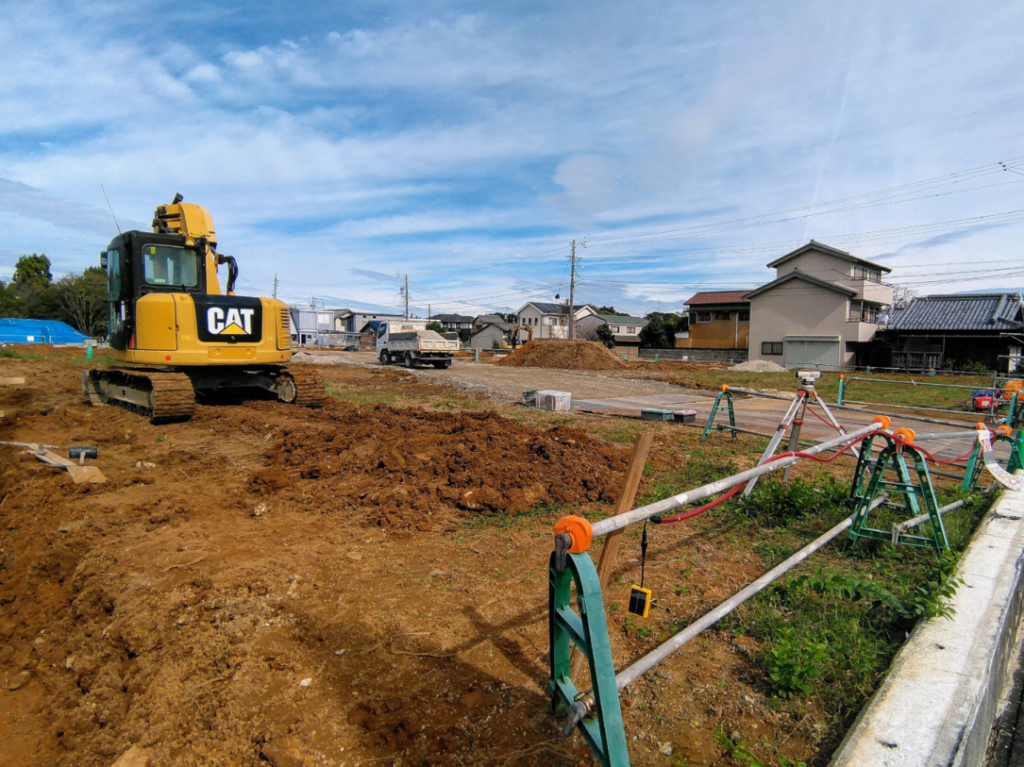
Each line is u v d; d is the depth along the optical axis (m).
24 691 3.55
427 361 26.88
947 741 2.10
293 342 66.75
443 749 2.31
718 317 44.31
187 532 4.69
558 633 2.25
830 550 4.28
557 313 66.44
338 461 6.39
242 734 2.48
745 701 2.54
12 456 7.23
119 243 9.88
